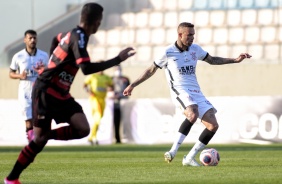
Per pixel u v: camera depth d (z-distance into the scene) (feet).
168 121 208.03
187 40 100.37
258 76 246.06
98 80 208.23
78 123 72.33
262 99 199.00
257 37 263.29
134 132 212.64
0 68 264.52
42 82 72.28
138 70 252.83
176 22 273.95
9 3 264.52
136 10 277.03
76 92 258.78
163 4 277.23
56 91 72.13
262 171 91.71
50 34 264.52
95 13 70.90
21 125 213.66
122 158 130.82
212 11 271.69
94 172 94.38
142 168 100.37
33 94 73.00
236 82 247.70
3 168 105.60
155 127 209.77
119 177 85.61
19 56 145.79
